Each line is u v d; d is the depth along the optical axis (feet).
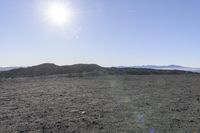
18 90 43.32
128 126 18.44
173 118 20.94
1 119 20.84
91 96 34.81
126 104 27.86
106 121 19.99
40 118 21.18
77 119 20.75
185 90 42.06
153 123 19.29
